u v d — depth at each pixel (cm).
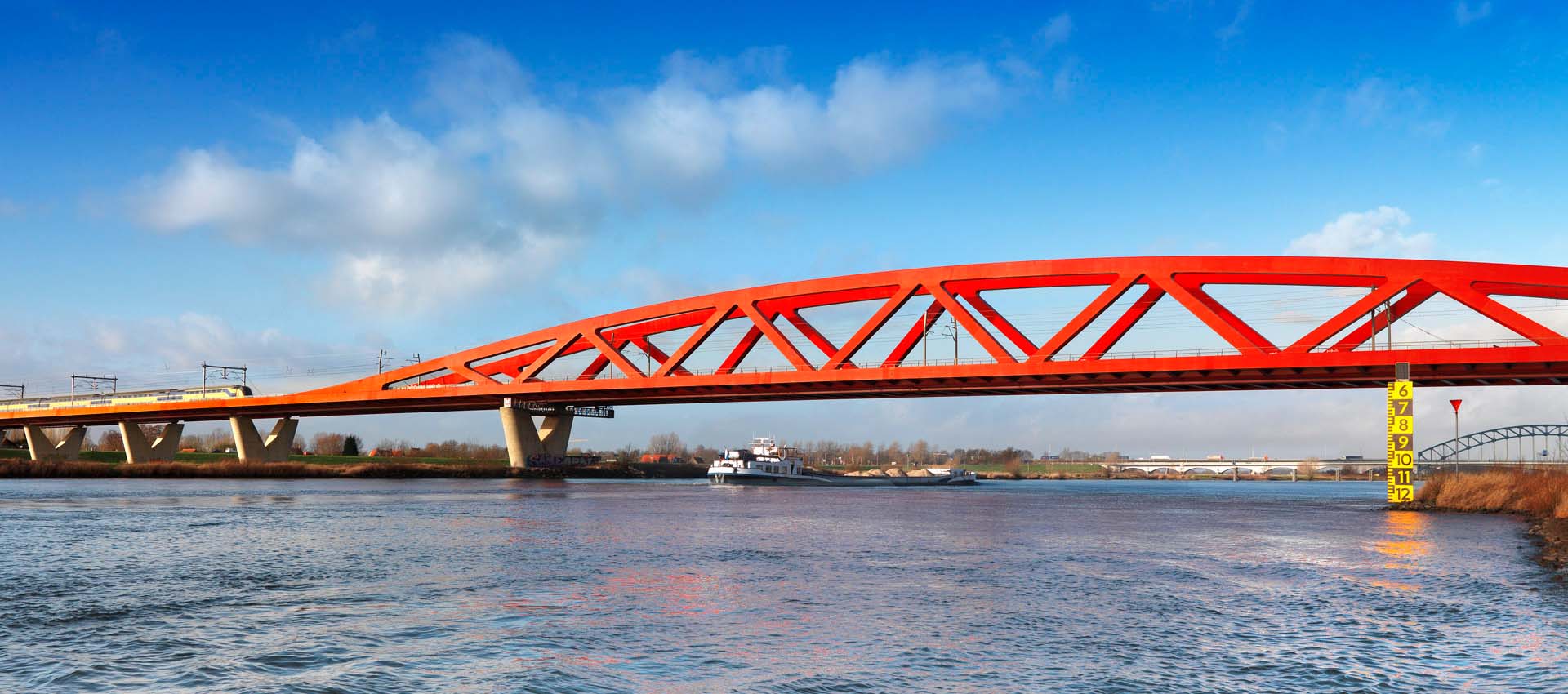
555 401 11675
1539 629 1861
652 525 4400
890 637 1792
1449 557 3128
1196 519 5109
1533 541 3728
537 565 2841
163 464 12900
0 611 2059
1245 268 7794
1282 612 2066
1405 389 6172
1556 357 6950
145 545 3416
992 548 3400
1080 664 1582
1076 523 4775
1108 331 8394
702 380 9831
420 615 2009
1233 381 8138
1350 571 2758
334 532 3959
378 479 12169
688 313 10212
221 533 3869
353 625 1900
